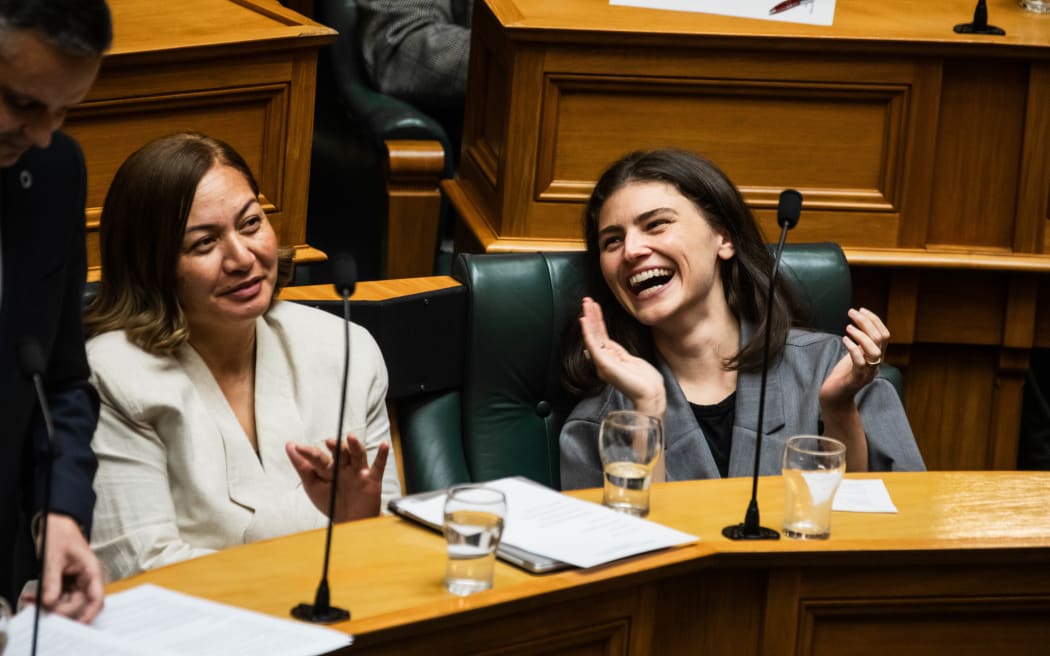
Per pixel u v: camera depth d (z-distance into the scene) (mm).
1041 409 9742
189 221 5961
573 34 8555
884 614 5488
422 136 10711
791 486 5379
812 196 9023
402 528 5281
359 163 11008
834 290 7906
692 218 7148
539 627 4875
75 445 4898
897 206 9055
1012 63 8906
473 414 7586
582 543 5102
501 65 9102
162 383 5961
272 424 6234
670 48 8680
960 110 9008
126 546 5758
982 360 9555
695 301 7168
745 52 8719
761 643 5398
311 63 8680
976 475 6207
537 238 8953
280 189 8797
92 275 8102
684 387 7328
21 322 4738
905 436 7211
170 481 6004
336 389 6430
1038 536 5551
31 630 4199
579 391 7422
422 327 7406
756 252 7305
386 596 4680
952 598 5520
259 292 6117
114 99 8023
